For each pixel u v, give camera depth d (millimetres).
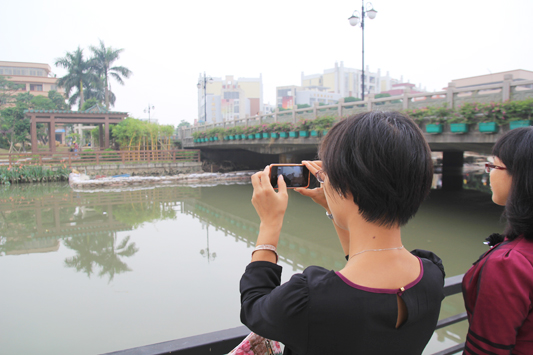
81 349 3459
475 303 862
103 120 23078
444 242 6695
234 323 3945
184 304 4418
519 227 854
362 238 696
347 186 679
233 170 21922
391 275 659
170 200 12641
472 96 7199
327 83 84500
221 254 6469
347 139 680
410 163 638
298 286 650
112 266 5898
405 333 646
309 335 631
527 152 856
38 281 5262
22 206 11625
